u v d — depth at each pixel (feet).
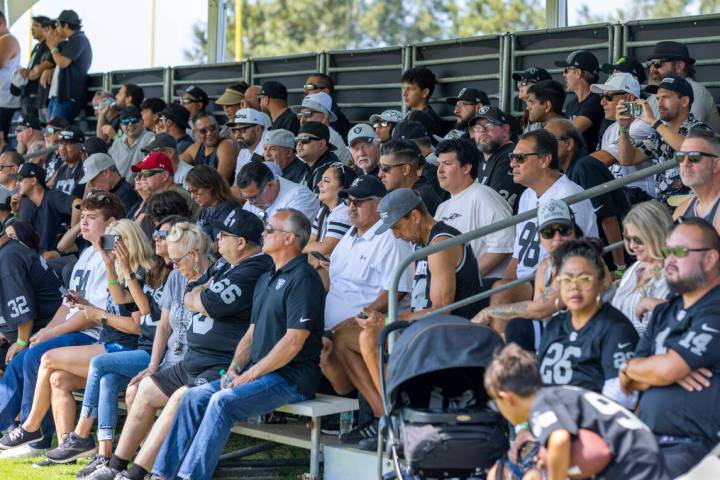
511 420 19.88
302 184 41.81
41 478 31.24
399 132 39.55
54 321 37.06
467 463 21.75
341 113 49.96
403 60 50.16
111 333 34.32
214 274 31.73
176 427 28.91
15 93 61.93
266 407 28.76
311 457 29.48
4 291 37.14
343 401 29.60
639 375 20.98
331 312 32.27
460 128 43.16
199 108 54.95
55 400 33.73
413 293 29.40
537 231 28.48
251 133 47.06
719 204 26.03
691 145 25.93
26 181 46.60
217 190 38.29
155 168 40.83
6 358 37.63
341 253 33.01
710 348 20.40
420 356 21.81
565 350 22.45
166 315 32.48
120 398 35.76
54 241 46.96
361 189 32.12
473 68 47.88
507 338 25.54
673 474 19.98
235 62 56.80
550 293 24.18
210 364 30.40
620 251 31.42
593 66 40.83
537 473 19.44
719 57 41.37
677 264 20.94
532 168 29.73
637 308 23.44
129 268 33.50
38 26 60.49
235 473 30.94
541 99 39.24
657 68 38.40
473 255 28.53
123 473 29.32
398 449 22.38
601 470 18.40
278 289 29.07
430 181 38.09
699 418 20.53
